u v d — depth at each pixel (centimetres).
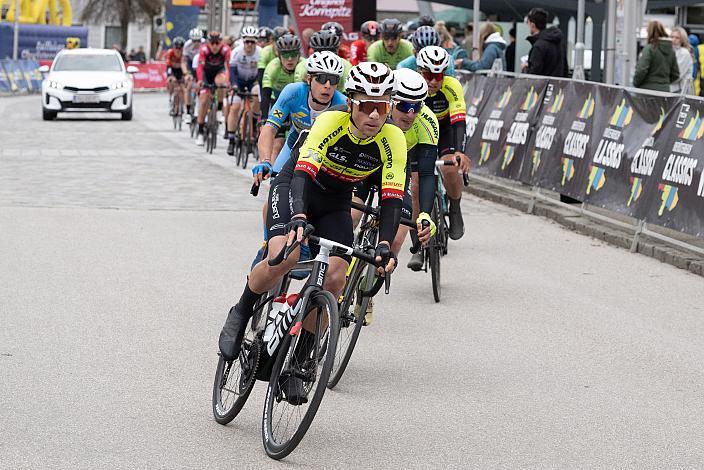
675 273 1973
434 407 1160
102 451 991
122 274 1812
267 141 1537
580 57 3170
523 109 2762
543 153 2622
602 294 1778
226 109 3825
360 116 1035
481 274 1927
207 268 1878
